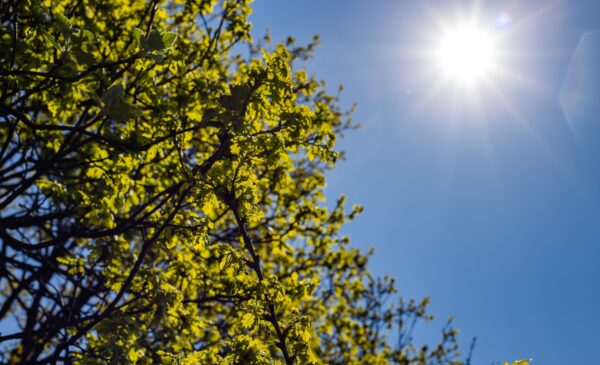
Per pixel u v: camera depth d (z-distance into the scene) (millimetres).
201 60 7969
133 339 5438
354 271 10516
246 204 4656
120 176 6133
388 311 13414
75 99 5984
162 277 6301
